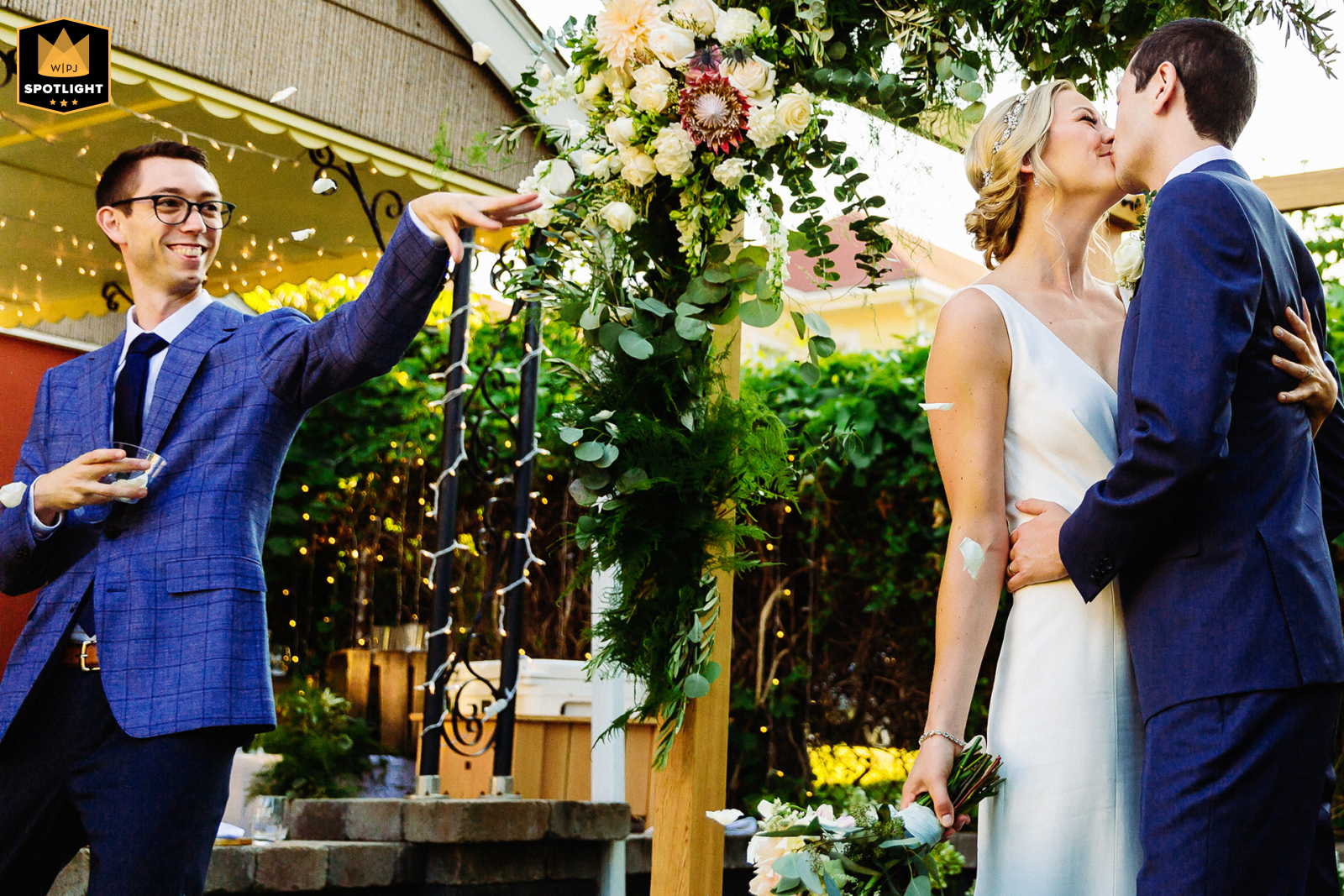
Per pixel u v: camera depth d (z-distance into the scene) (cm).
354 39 347
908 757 525
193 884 184
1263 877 154
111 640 189
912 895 171
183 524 196
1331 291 454
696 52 217
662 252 226
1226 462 164
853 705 539
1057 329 194
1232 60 181
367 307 197
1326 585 165
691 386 218
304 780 399
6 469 365
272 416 206
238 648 190
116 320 502
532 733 409
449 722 413
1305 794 157
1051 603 180
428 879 300
